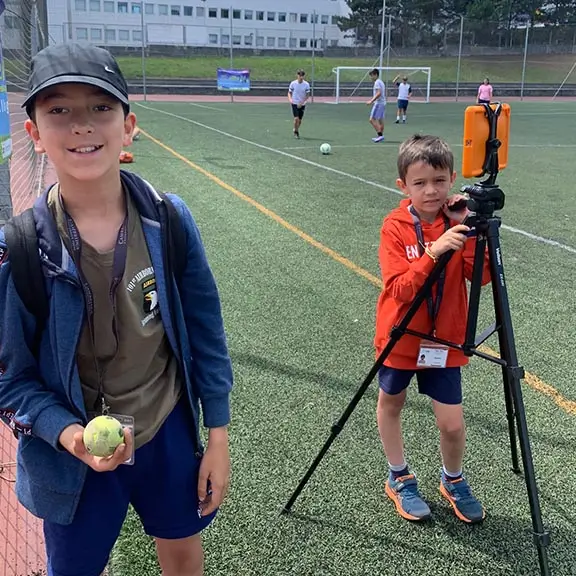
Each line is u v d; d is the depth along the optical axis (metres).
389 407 2.50
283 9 53.03
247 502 2.58
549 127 20.11
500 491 2.68
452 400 2.40
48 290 1.36
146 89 32.03
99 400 1.47
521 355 3.98
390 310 2.37
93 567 1.55
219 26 45.47
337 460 2.87
